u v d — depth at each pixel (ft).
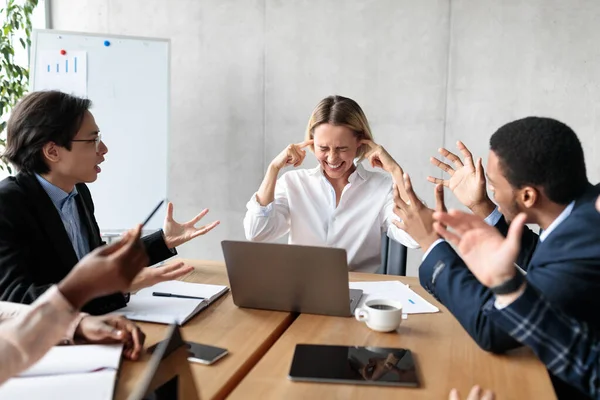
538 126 3.75
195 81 11.80
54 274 5.23
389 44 10.79
